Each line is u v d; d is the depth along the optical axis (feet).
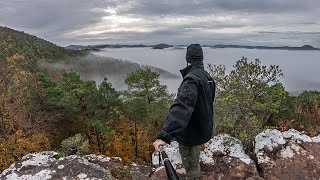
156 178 14.87
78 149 18.52
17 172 14.89
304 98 112.37
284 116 97.40
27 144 99.96
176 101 8.23
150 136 134.10
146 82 116.26
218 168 15.11
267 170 15.02
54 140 129.08
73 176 14.47
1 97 111.24
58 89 124.47
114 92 124.26
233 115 60.39
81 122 131.64
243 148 16.74
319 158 15.40
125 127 139.74
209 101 9.62
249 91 61.26
